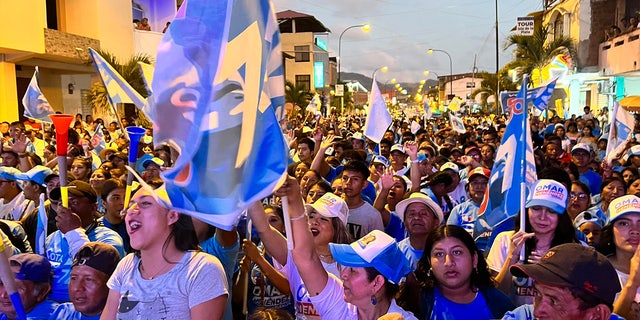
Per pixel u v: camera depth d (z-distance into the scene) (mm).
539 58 33594
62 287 4012
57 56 23438
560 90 36938
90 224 4875
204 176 2352
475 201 5973
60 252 4168
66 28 27266
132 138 3619
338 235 4184
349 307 3287
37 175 6309
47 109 9312
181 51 2426
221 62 2387
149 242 2816
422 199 4672
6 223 5074
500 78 40125
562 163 8531
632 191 6012
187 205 2344
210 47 2402
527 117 4625
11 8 20641
